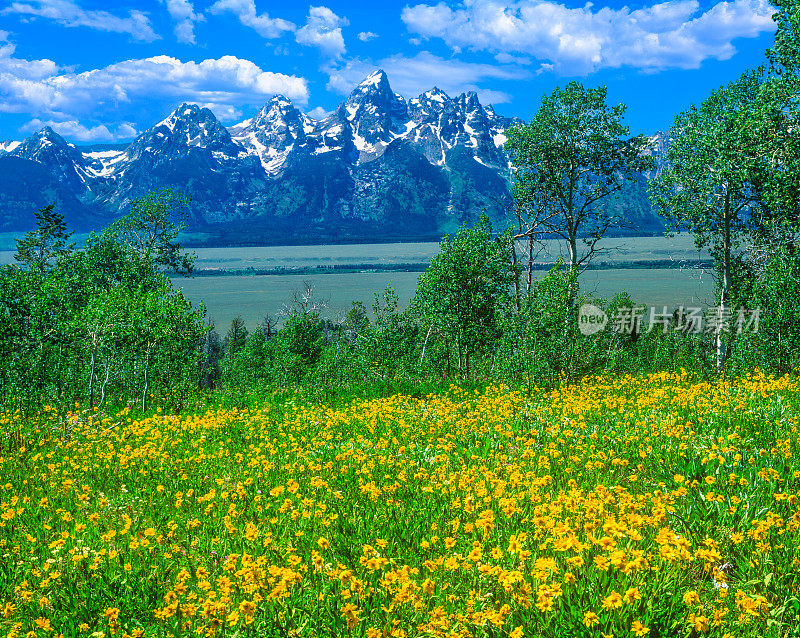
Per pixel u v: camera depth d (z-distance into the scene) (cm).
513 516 581
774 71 2030
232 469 898
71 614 453
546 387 1828
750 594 411
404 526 602
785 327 1958
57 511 704
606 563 419
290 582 443
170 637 416
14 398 1861
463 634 384
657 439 849
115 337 2234
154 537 584
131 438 1248
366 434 1111
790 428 852
